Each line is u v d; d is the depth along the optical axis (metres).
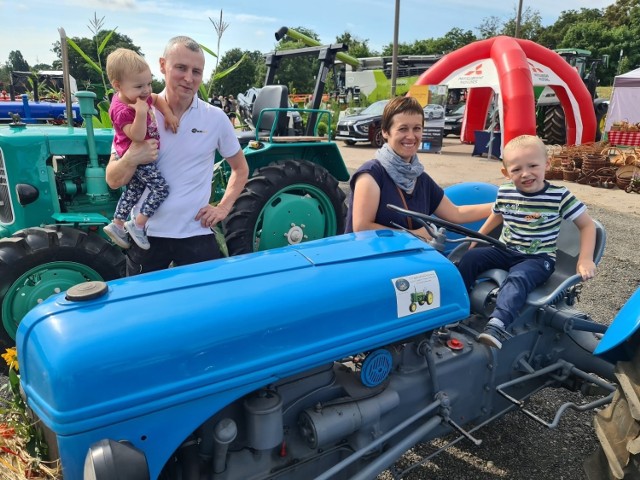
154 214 2.51
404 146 2.27
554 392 3.00
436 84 13.48
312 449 1.77
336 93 23.59
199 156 2.51
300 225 4.59
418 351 1.98
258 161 4.85
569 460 2.45
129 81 2.25
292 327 1.55
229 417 1.64
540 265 2.29
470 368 2.12
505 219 2.45
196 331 1.42
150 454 1.38
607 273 4.91
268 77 6.10
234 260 1.79
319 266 1.74
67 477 1.31
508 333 2.16
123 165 2.29
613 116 15.91
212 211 2.60
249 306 1.52
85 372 1.28
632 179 9.20
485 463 2.41
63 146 3.65
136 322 1.38
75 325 1.35
